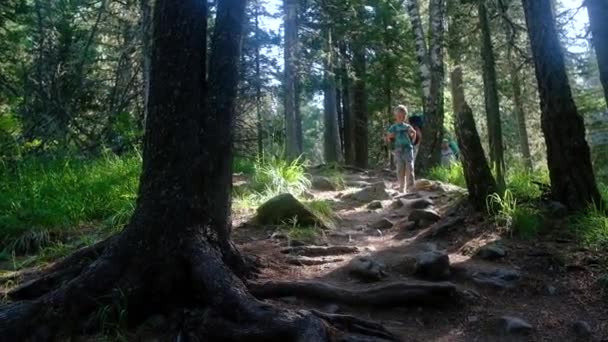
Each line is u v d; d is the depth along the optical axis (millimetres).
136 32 13086
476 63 15344
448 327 4473
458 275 5195
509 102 21641
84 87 13430
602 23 6883
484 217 6414
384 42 20906
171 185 4336
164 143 4398
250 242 6031
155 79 4477
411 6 15969
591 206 6227
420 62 15555
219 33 4680
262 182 8641
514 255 5508
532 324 4418
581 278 5070
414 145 11219
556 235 5922
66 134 12133
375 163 28594
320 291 4578
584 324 4316
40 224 6480
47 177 8211
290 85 16406
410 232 6785
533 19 6574
